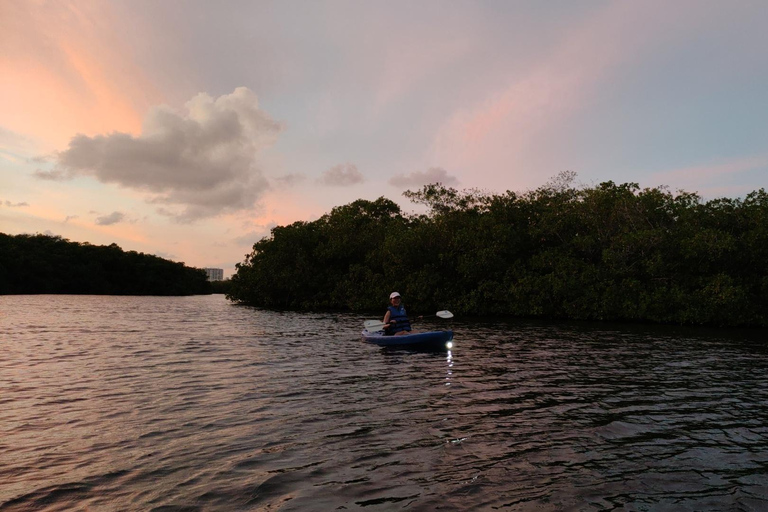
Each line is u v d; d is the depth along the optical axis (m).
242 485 3.77
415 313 31.17
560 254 27.52
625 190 27.80
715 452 4.62
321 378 8.34
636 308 23.30
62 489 3.69
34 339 14.22
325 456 4.44
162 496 3.56
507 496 3.58
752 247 22.80
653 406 6.42
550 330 18.73
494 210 31.66
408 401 6.63
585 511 3.34
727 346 13.73
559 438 5.02
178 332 16.75
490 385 7.77
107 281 82.94
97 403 6.47
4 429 5.28
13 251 69.62
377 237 37.81
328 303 37.41
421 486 3.76
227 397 6.84
